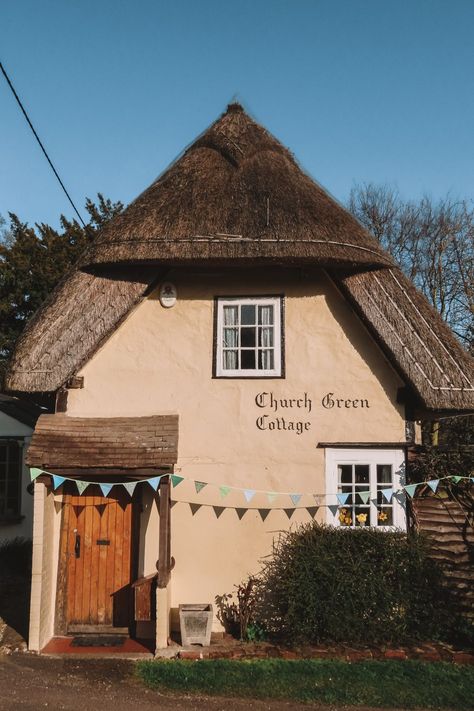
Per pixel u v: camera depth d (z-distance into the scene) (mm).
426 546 8531
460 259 24938
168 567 8547
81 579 9102
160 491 8477
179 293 9734
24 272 24562
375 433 9234
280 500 9164
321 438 9281
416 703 6449
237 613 8891
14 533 15727
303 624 8078
